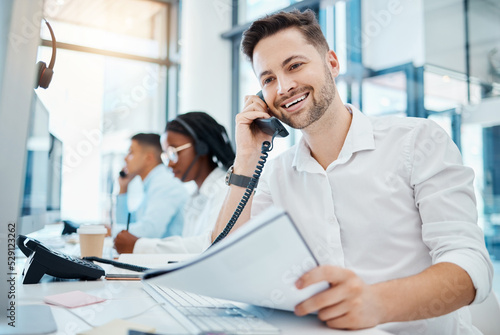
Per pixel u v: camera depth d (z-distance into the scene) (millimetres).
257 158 1177
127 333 538
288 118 1047
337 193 1025
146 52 5289
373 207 981
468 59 4270
